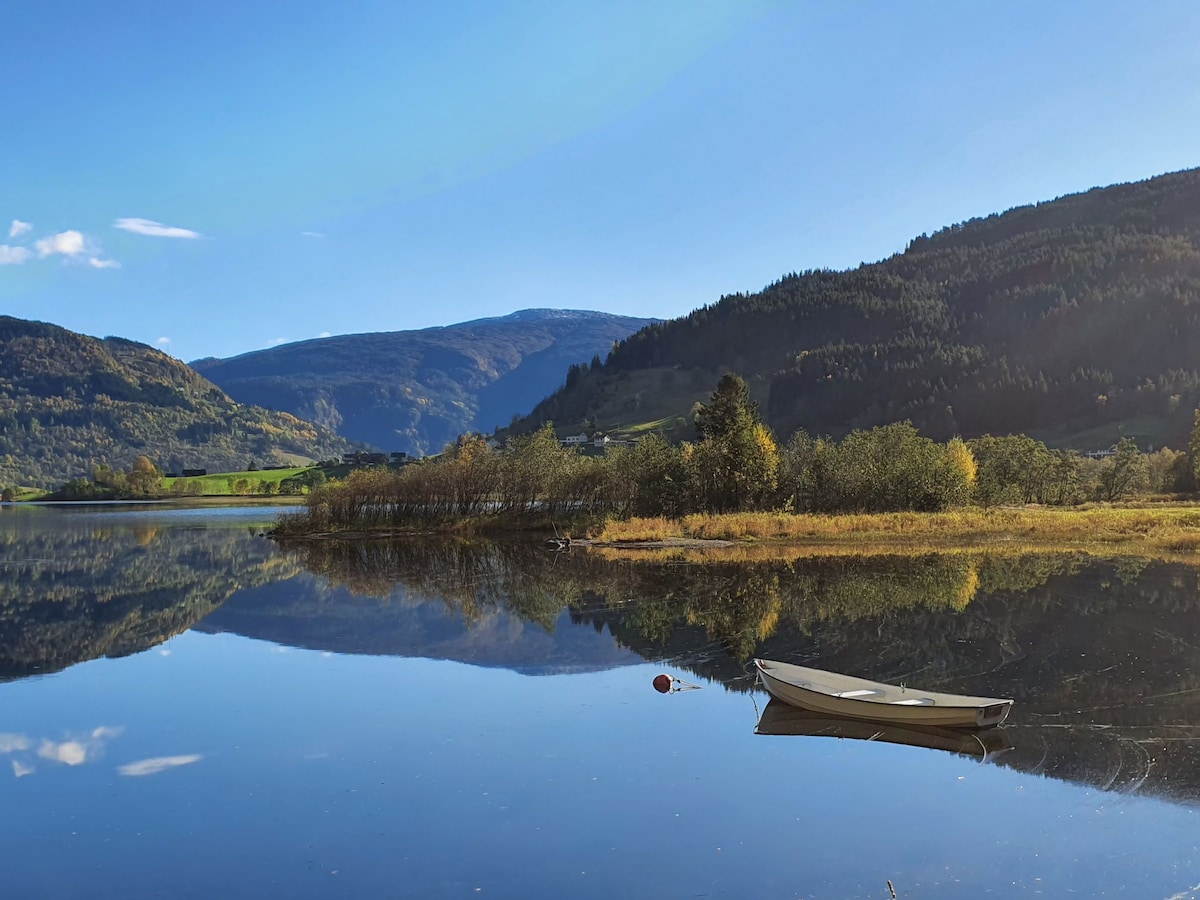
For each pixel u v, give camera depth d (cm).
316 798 1554
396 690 2284
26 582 4719
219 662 2677
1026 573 3984
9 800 1574
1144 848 1298
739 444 7231
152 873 1293
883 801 1488
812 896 1187
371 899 1206
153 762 1761
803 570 4300
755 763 1675
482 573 4675
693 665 2466
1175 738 1748
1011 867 1252
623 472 7688
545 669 2470
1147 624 2809
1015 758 1662
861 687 2008
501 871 1273
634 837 1372
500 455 8150
